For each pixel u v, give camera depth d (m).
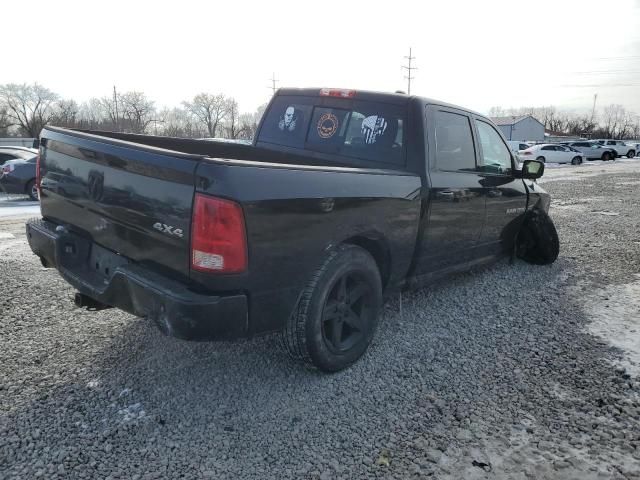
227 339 2.77
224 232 2.56
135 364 3.45
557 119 122.44
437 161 4.11
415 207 3.81
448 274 4.61
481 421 2.90
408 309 4.60
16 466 2.44
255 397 3.08
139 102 74.81
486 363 3.59
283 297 2.93
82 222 3.44
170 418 2.85
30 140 44.22
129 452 2.56
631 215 10.47
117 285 2.94
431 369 3.49
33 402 2.96
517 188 5.46
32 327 4.02
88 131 4.07
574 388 3.27
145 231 2.88
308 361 3.22
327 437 2.72
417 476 2.44
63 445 2.60
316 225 2.99
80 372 3.33
